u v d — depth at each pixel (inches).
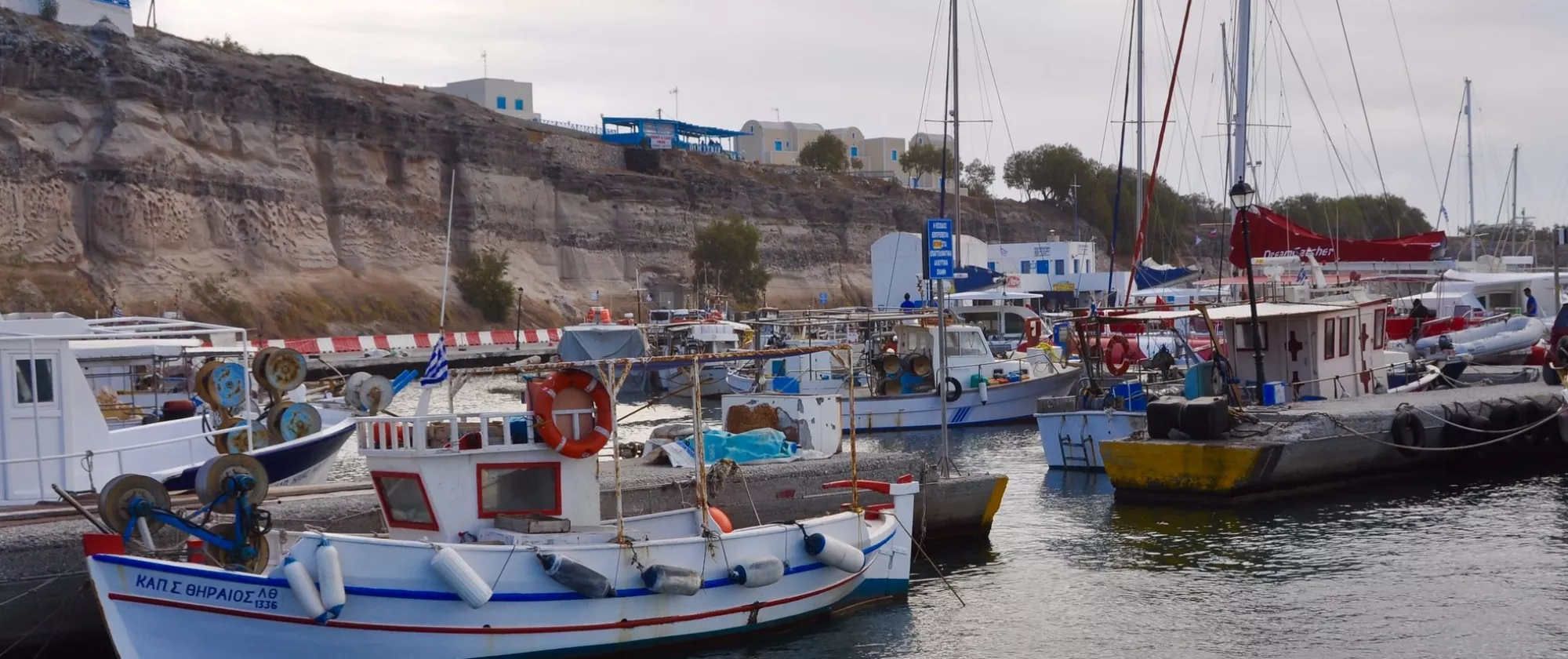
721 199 5027.1
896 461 815.1
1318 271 1432.1
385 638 536.4
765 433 839.7
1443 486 1010.1
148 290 2947.8
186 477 781.9
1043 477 1109.7
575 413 607.8
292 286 3282.5
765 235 5113.2
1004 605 701.3
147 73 3211.1
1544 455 1112.8
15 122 2896.2
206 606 518.6
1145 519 908.6
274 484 868.6
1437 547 813.9
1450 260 2126.0
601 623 579.2
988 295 2095.2
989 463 1204.5
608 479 737.6
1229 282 2165.4
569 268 4308.6
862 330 1925.4
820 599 656.4
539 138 4621.1
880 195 5782.5
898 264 3038.9
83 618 604.7
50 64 3021.7
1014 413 1503.4
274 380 902.4
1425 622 661.3
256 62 3695.9
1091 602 706.2
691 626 604.1
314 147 3624.5
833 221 5462.6
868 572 688.4
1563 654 609.6
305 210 3469.5
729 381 1796.3
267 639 522.9
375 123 3777.1
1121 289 3166.8
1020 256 3403.1
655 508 733.9
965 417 1478.8
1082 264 3417.8
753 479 764.6
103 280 2888.8
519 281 3971.5
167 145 3132.4
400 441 607.2
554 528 598.5
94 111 3078.2
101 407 1014.4
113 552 515.8
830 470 792.9
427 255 3779.5
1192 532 863.1
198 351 1087.0
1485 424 1051.9
